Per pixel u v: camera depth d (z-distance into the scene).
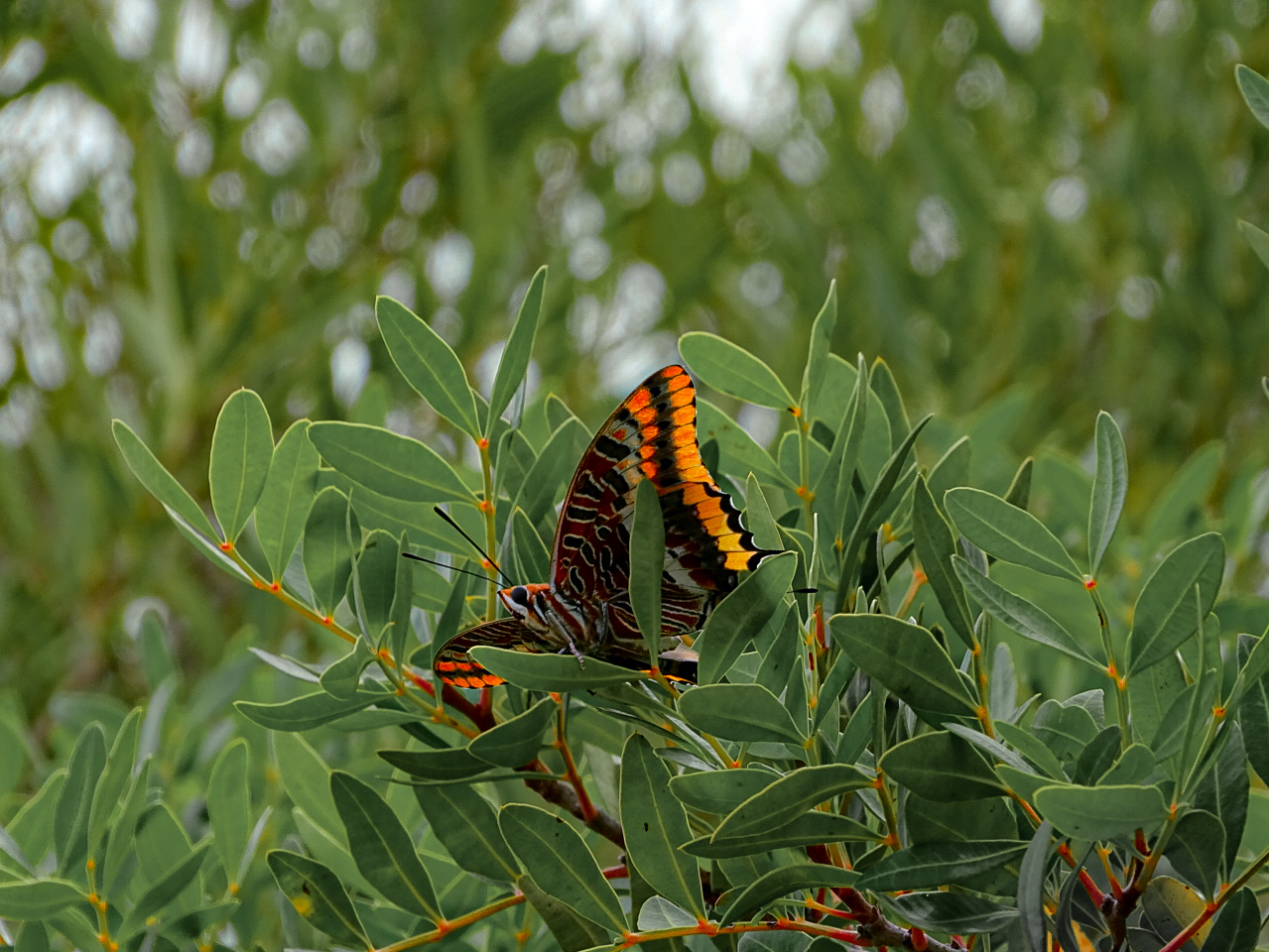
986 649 0.89
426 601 0.93
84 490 1.61
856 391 0.91
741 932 0.89
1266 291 1.55
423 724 0.93
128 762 0.91
